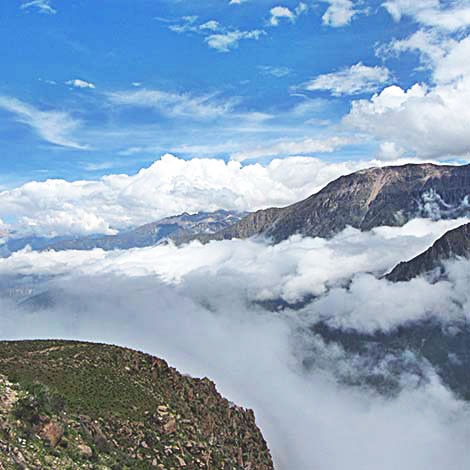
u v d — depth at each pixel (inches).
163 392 3656.5
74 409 2696.9
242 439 4224.9
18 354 3363.7
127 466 2358.5
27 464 1787.6
